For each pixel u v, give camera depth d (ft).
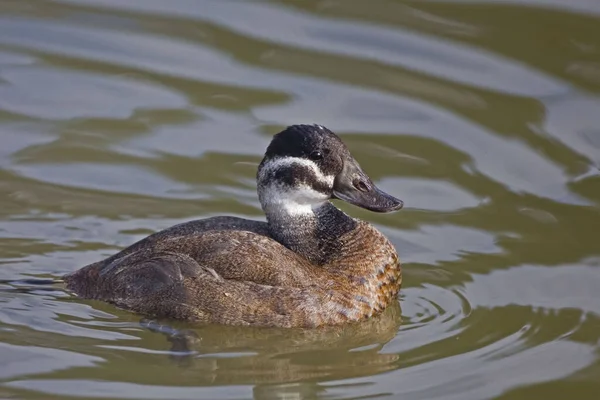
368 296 40.29
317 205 42.04
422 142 51.75
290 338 38.88
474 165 50.39
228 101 54.49
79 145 51.57
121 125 52.95
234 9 61.00
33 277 42.52
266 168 41.11
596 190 48.62
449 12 59.62
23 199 47.85
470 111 53.31
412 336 39.52
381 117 53.21
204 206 48.19
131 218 47.16
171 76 56.29
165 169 50.31
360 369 37.29
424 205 48.29
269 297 38.88
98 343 38.06
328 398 35.40
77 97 54.70
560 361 37.78
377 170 50.08
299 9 60.59
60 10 61.26
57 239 45.44
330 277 39.93
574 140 51.49
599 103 53.42
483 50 56.85
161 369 36.76
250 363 37.45
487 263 44.47
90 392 35.17
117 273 39.93
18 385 35.42
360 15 59.98
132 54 57.93
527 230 46.34
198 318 38.83
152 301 39.19
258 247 39.70
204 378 36.40
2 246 44.57
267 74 56.18
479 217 47.42
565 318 40.57
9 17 60.70
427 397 35.50
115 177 49.73
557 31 57.82
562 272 43.60
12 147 51.06
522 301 41.81
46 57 57.57
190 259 39.34
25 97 54.49
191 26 59.77
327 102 54.19
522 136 51.85
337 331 39.47
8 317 39.34
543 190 48.75
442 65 56.03
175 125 53.11
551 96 53.88
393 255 41.86
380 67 56.08
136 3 61.77
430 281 43.45
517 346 38.73
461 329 39.93
